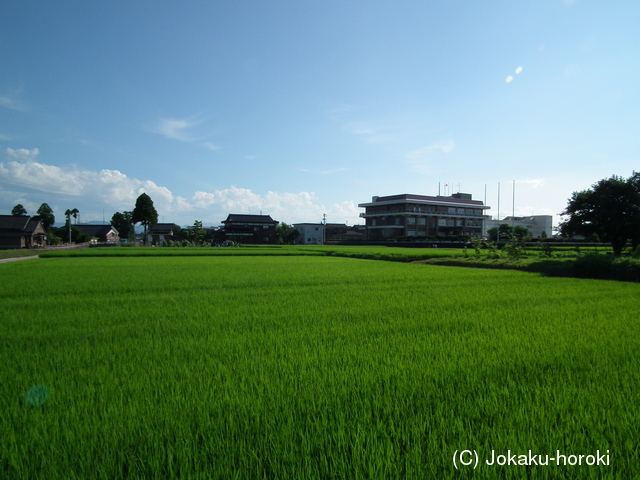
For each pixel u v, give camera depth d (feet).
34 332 21.26
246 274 56.49
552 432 9.90
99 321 24.18
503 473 8.48
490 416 10.95
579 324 23.15
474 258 81.51
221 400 11.88
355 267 72.02
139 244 256.52
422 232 257.96
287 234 320.91
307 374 14.29
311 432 9.95
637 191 64.90
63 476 8.26
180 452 8.95
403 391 12.71
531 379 13.93
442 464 8.63
